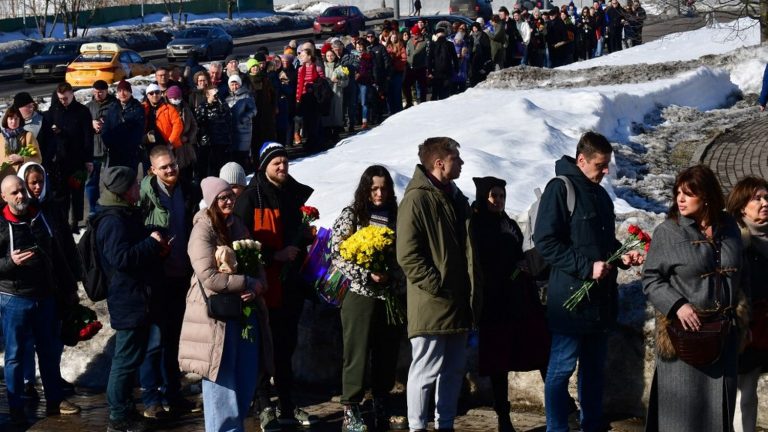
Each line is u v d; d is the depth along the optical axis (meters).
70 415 8.12
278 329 7.61
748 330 6.24
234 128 15.37
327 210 10.52
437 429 7.15
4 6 63.25
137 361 7.55
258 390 7.55
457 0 53.75
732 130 20.64
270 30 65.38
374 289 7.18
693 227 6.11
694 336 6.00
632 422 7.34
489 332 7.15
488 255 7.13
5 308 7.84
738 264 6.09
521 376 7.77
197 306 6.77
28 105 12.16
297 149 19.44
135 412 7.71
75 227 13.35
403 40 24.97
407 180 11.57
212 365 6.66
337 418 7.75
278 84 18.36
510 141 15.39
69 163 12.83
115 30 59.38
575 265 6.48
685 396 6.18
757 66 26.39
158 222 7.79
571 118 18.23
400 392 8.20
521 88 23.31
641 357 7.40
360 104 22.38
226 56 43.94
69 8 60.22
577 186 6.61
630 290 7.60
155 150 7.86
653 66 25.91
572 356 6.70
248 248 6.83
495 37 28.50
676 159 18.31
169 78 14.01
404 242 6.73
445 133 16.25
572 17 38.16
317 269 7.63
